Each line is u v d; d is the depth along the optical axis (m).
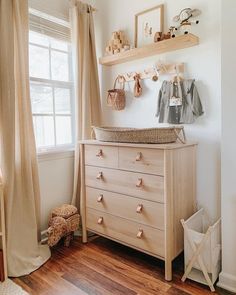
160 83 2.24
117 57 2.35
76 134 2.49
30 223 2.01
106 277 1.80
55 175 2.45
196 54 2.01
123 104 2.49
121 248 2.22
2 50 1.80
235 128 1.58
